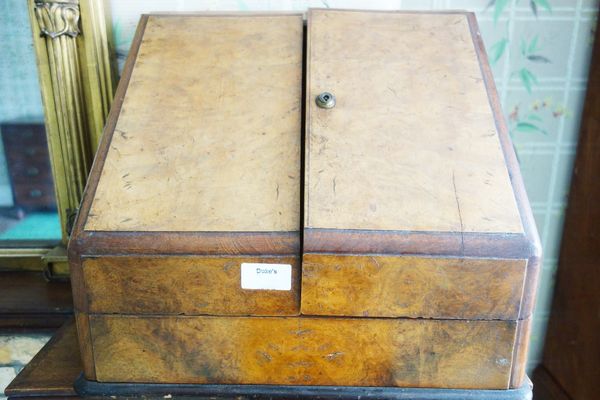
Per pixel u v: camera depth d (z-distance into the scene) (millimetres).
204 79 976
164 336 854
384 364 860
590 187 1401
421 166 857
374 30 1033
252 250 808
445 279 809
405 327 838
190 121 923
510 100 1447
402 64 978
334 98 927
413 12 1076
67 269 1306
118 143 900
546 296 1604
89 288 830
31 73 1291
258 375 875
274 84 966
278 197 840
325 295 821
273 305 834
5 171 1352
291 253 808
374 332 843
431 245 793
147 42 1031
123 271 819
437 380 866
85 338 861
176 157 882
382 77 958
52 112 1203
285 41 1029
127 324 849
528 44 1398
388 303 825
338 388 873
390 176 845
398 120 906
